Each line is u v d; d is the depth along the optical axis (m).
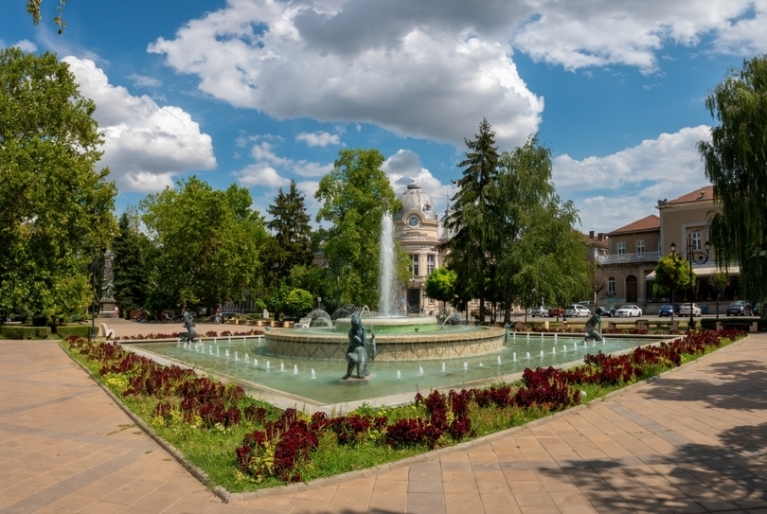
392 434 7.36
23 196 28.78
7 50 32.00
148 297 53.00
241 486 5.96
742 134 25.75
